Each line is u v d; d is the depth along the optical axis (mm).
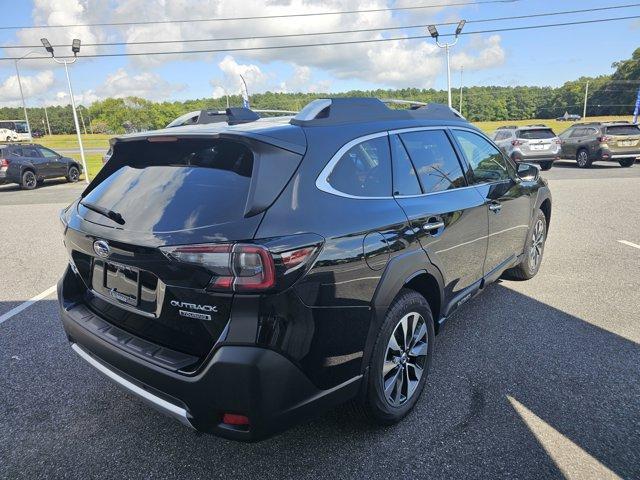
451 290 3299
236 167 2287
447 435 2723
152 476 2480
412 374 2932
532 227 4848
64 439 2791
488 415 2891
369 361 2525
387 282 2527
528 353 3633
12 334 4211
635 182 13609
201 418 2148
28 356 3795
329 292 2230
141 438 2789
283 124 2570
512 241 4355
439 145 3400
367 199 2582
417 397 2959
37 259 6859
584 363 3471
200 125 2871
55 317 4598
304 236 2143
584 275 5414
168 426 2900
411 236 2723
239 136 2277
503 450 2586
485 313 4391
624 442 2627
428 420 2861
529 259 5043
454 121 3758
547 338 3875
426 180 3125
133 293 2396
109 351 2428
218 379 2043
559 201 10625
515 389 3160
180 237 2107
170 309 2213
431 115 3541
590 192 11898
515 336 3920
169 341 2291
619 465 2457
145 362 2254
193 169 2424
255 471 2494
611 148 18109
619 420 2812
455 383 3246
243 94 22250
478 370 3402
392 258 2570
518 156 17766
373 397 2592
